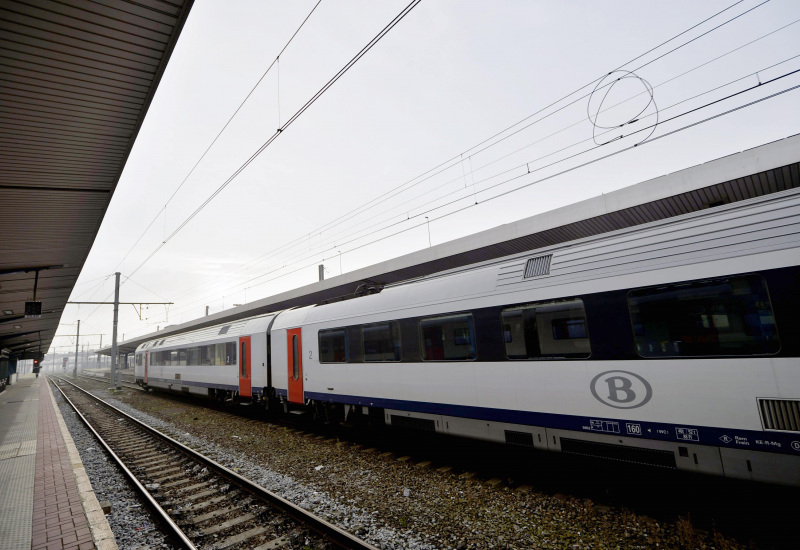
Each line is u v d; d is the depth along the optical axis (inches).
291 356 435.8
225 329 603.8
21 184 286.7
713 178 320.2
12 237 382.9
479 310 259.0
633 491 216.8
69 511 213.8
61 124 226.8
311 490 243.8
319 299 770.8
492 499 217.8
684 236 189.8
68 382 1715.1
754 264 166.4
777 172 303.0
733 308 170.4
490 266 268.7
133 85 204.7
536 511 200.7
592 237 225.8
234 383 552.4
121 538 193.9
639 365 191.0
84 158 264.1
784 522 172.9
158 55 189.0
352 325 356.2
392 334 317.4
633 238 207.0
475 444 312.2
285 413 511.8
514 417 236.7
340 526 193.9
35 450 358.6
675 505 196.7
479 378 255.3
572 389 212.7
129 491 260.7
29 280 538.3
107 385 1375.5
